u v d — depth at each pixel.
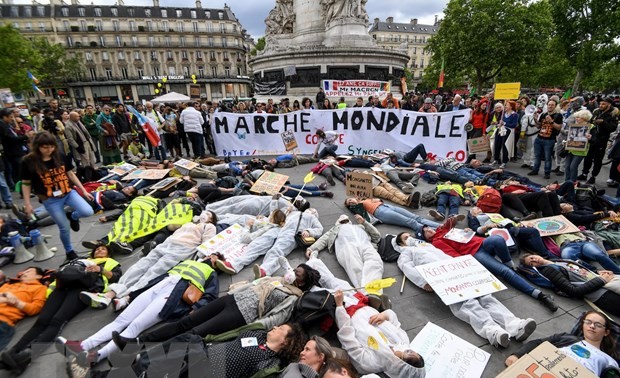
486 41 28.94
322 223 5.57
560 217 4.78
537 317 3.30
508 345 2.94
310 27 18.42
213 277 3.65
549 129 7.62
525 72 38.22
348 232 4.45
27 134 7.95
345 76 16.70
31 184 3.99
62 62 57.66
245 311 3.01
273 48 18.84
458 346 2.87
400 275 4.06
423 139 9.98
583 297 3.50
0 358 2.69
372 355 2.62
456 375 2.62
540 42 28.88
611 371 2.45
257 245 4.45
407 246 4.35
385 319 2.97
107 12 65.81
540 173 8.43
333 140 10.02
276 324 2.98
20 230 5.07
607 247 4.38
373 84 15.77
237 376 2.50
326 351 2.56
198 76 71.06
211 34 70.44
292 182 7.86
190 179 7.42
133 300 3.42
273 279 3.42
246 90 78.81
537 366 2.36
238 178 7.57
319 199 6.77
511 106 8.65
